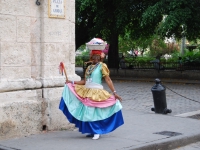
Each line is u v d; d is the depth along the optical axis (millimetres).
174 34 24859
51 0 8336
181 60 25969
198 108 12852
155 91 11281
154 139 7836
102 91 7637
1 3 7602
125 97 16016
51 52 8398
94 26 26734
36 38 8234
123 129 8820
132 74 27125
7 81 7719
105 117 7574
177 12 20891
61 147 7043
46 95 8281
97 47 7707
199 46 32844
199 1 21656
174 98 15594
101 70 7645
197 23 21750
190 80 23531
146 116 10625
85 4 23172
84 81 7895
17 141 7473
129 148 7047
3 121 7547
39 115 8141
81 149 6926
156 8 21359
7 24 7715
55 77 8461
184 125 9422
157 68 25922
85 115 7488
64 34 8633
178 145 8023
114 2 24781
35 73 8273
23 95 7934
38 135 7996
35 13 8180
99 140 7641
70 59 8820
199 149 7938
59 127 8484
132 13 24594
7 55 7750
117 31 26359
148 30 27969
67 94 7645
